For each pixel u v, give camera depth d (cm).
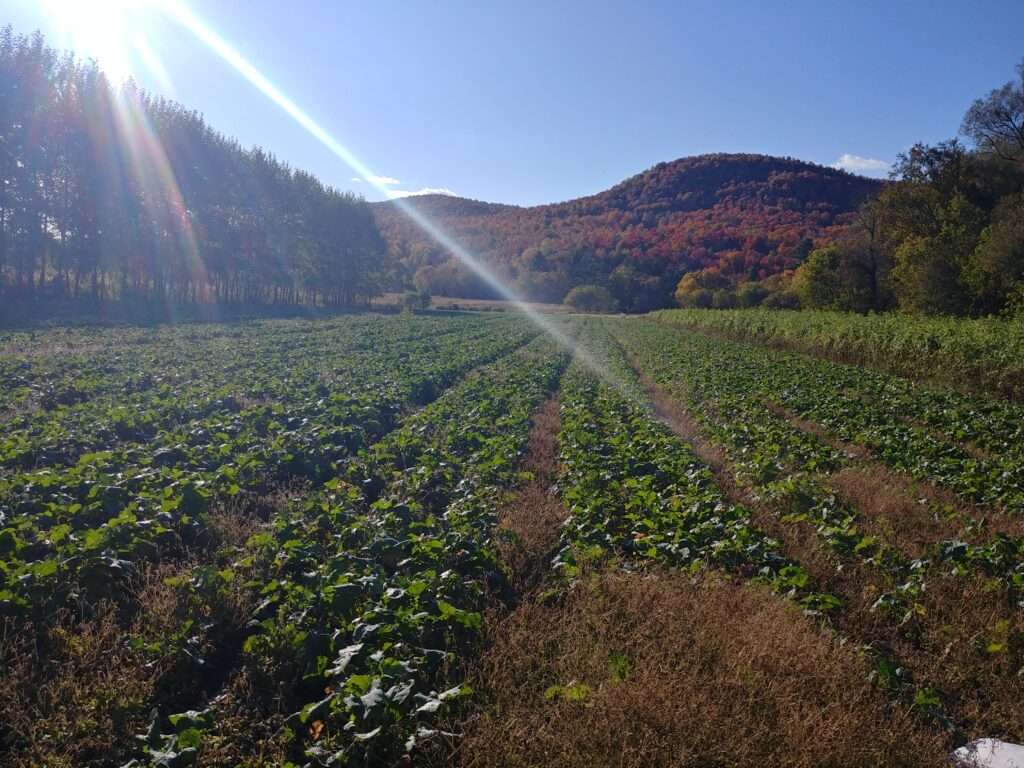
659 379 2559
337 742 465
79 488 920
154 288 5950
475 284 13975
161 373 2166
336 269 8869
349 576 664
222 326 4878
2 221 4672
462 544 771
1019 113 4606
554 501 1024
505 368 2822
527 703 510
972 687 566
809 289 6438
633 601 643
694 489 1001
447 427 1463
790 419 1791
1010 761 460
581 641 586
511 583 739
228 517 914
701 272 11394
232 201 6800
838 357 3419
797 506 990
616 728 461
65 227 5031
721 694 502
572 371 2848
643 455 1217
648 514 919
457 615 591
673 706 481
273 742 484
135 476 970
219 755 465
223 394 1730
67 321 4397
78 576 678
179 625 619
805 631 601
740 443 1412
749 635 576
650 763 441
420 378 2181
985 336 2466
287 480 1120
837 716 480
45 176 4825
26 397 1655
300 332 4478
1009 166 4819
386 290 10962
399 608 608
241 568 749
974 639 619
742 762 439
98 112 4962
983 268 3950
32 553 748
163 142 5769
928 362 2705
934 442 1388
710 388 2188
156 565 761
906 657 607
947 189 4997
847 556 808
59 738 472
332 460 1230
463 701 508
